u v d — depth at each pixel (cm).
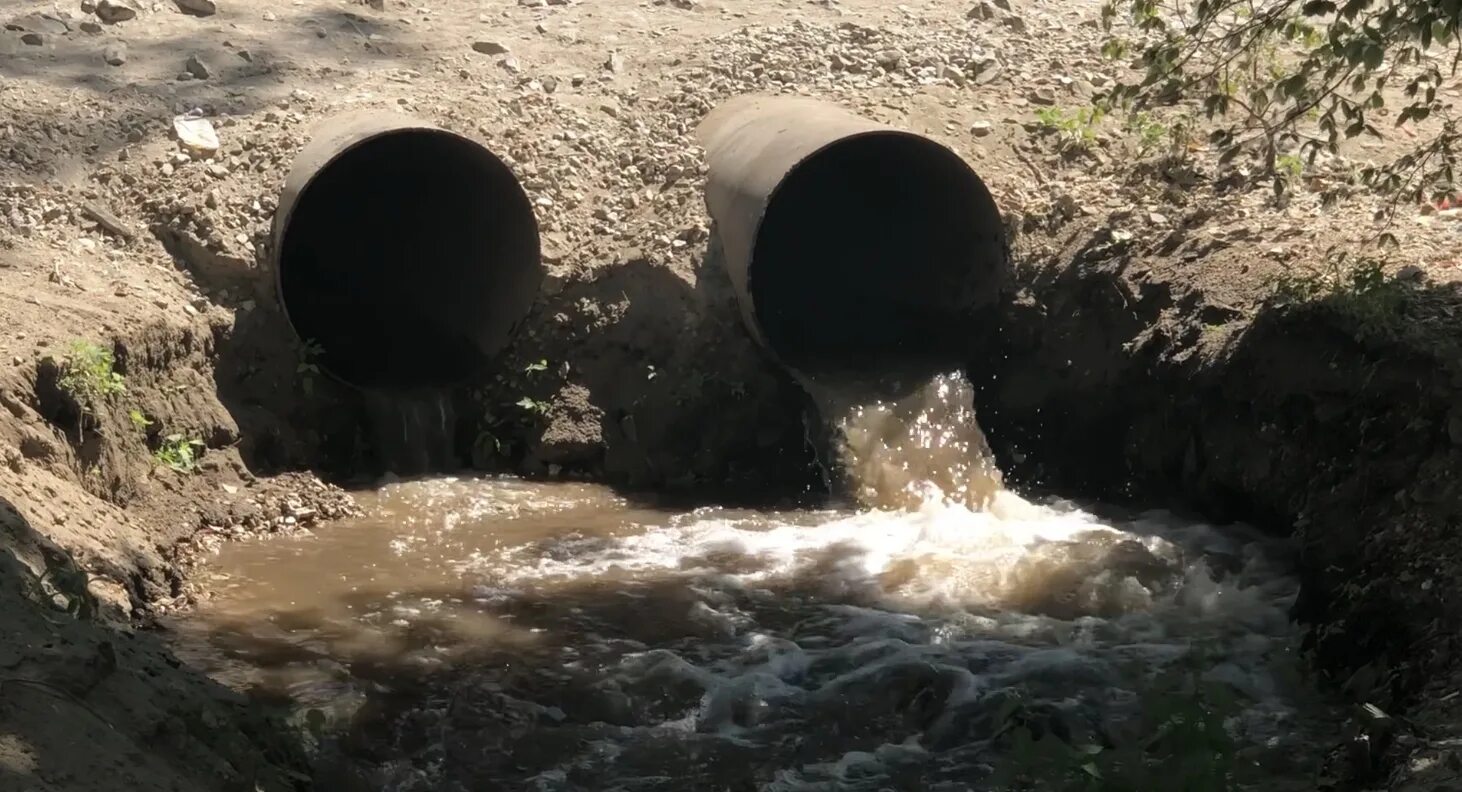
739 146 1191
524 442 1166
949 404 1135
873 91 1341
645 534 1039
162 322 1048
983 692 813
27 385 912
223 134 1227
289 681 808
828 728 786
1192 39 1182
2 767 525
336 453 1135
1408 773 637
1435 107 1115
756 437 1152
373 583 943
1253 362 995
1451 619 748
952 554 1003
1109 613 913
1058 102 1330
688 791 725
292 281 1159
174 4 1424
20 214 1130
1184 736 676
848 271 1273
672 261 1168
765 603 926
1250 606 916
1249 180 1182
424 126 1127
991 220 1123
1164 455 1072
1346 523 873
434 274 1242
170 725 615
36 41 1330
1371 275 947
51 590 728
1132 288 1106
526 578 958
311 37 1402
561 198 1237
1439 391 850
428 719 779
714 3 1541
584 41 1441
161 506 982
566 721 786
